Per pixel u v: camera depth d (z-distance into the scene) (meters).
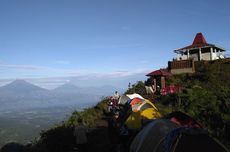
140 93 29.12
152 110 17.72
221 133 15.50
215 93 20.31
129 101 19.91
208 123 16.89
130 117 17.08
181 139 10.02
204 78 28.58
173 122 11.62
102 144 16.64
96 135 18.52
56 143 17.67
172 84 28.55
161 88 27.31
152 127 11.80
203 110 18.39
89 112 26.38
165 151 10.14
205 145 9.85
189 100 20.02
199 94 20.66
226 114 16.97
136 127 16.34
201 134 10.15
